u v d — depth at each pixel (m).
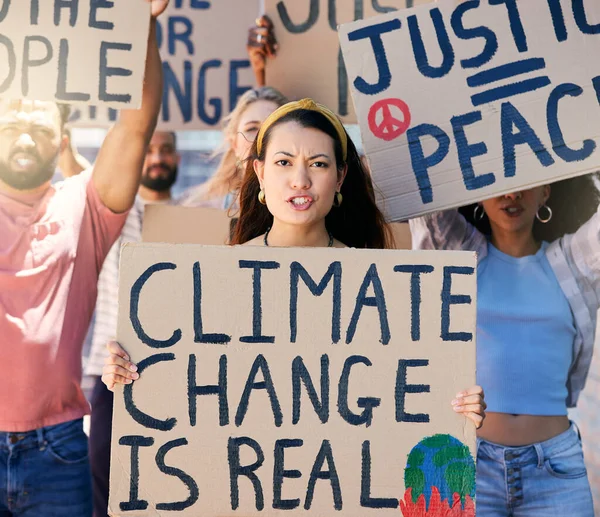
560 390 3.22
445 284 2.36
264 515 2.31
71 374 3.25
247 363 2.34
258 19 3.96
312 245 2.63
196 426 2.32
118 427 2.31
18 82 3.15
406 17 3.02
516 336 3.22
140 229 4.22
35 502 3.11
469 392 2.32
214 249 2.36
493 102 2.98
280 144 2.55
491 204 3.33
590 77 2.97
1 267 3.26
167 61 4.35
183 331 2.34
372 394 2.33
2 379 3.14
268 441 2.32
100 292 4.10
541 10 3.00
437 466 2.31
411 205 3.00
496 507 3.10
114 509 2.30
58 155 3.48
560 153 2.96
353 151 2.81
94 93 3.16
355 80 3.02
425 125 2.99
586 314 3.31
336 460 2.32
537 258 3.38
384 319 2.35
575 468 3.14
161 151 4.54
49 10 3.16
